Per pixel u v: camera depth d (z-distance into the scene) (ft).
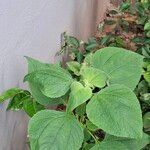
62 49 2.71
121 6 3.18
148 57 2.48
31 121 1.39
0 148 1.88
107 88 1.42
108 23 3.42
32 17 2.06
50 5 2.36
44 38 2.35
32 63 1.60
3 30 1.72
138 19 3.02
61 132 1.37
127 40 3.20
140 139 1.33
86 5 3.45
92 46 2.79
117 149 1.43
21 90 1.74
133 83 1.52
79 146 1.35
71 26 3.03
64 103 1.57
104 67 1.57
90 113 1.35
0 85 1.77
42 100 1.56
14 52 1.88
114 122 1.31
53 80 1.46
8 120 1.93
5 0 1.69
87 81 1.50
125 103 1.35
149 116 2.10
